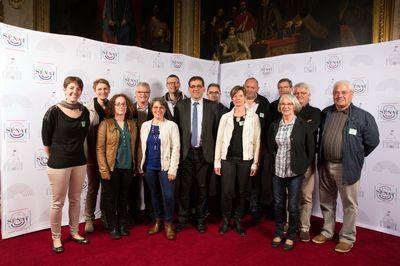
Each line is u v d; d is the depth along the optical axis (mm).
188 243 3031
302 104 3166
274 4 4762
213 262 2652
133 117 3359
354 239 2891
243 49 5172
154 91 4102
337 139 2832
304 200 3121
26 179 3178
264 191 3797
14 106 3059
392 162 3309
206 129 3289
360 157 2785
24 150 3146
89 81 3562
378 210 3418
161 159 3100
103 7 5062
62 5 4645
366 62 3434
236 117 3166
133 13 5391
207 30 5578
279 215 2984
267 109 3662
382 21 3770
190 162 3312
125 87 3848
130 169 3088
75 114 2709
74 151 2754
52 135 2711
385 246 3006
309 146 2814
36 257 2711
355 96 3520
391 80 3283
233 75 4586
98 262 2633
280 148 2877
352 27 4023
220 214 3854
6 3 4168
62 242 3023
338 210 3734
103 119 3100
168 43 5762
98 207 3758
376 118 3395
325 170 3023
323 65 3736
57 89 3330
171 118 3498
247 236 3221
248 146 3113
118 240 3084
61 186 2727
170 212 3166
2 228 3061
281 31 4711
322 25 4281
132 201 3551
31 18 4395
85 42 3500
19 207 3152
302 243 3051
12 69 3027
